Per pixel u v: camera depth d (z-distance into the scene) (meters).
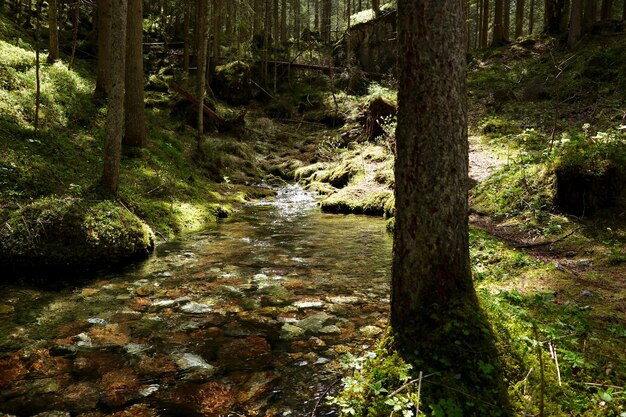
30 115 10.76
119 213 7.52
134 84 12.48
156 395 3.42
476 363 3.09
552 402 2.84
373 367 3.37
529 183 8.73
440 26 3.22
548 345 3.50
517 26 28.19
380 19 32.22
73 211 6.86
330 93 28.98
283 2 36.78
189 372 3.77
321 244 8.62
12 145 8.90
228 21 32.25
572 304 4.39
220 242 8.66
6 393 3.40
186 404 3.30
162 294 5.70
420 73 3.29
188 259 7.39
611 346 3.53
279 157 20.45
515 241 7.11
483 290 4.71
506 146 12.98
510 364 3.14
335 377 3.68
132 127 12.61
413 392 2.94
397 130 3.53
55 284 6.00
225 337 4.46
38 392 3.42
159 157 13.03
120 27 8.03
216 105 23.97
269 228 10.12
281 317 4.98
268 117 25.97
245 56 30.56
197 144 16.97
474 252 6.44
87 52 23.88
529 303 4.46
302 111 27.28
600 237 6.60
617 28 20.55
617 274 5.26
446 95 3.28
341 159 18.00
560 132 12.48
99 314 5.00
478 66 24.06
